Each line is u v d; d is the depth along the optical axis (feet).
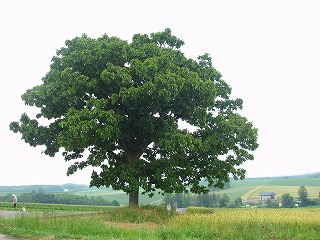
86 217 68.54
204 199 284.41
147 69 77.30
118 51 84.07
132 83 78.59
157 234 51.08
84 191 463.42
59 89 82.07
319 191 325.01
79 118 74.23
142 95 76.02
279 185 400.26
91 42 87.40
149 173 86.07
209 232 49.29
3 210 105.29
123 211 75.05
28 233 50.26
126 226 59.88
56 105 86.07
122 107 84.23
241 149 94.02
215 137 88.12
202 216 64.28
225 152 91.76
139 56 84.64
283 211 88.84
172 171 81.71
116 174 82.07
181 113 90.63
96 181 87.51
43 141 90.63
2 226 57.47
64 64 86.99
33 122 90.33
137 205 86.89
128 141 88.17
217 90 96.07
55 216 66.39
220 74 98.58
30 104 84.64
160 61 79.92
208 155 89.97
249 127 95.61
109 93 84.17
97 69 83.82
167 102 78.54
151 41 96.32
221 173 91.86
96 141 78.48
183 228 53.52
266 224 55.21
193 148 79.92
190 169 86.94
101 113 73.97
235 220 58.80
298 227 53.78
